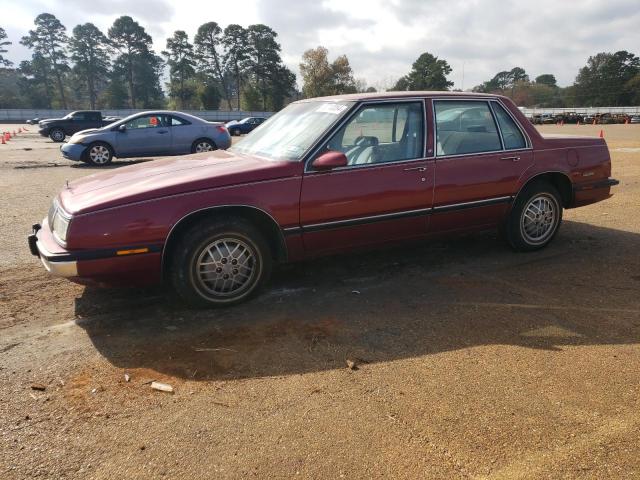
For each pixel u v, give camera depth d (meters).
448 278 4.50
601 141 5.38
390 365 3.01
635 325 3.51
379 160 4.14
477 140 4.61
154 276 3.59
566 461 2.20
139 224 3.41
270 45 89.62
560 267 4.75
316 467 2.17
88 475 2.14
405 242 4.44
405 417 2.51
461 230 4.69
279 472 2.15
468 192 4.52
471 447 2.29
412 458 2.22
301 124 4.32
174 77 90.69
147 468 2.18
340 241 4.09
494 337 3.36
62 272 3.32
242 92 88.62
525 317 3.66
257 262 3.86
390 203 4.15
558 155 5.00
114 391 2.78
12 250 5.37
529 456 2.23
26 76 91.69
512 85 110.81
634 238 5.67
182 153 13.64
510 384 2.79
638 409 2.56
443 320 3.63
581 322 3.57
